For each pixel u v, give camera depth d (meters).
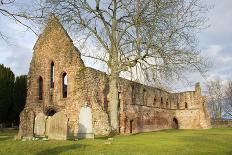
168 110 59.47
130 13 29.70
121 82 43.31
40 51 38.56
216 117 93.81
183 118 62.16
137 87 47.97
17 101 53.69
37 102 37.47
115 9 30.98
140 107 48.19
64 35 37.28
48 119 25.47
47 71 37.56
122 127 42.28
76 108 34.78
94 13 30.92
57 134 23.81
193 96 62.00
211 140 25.02
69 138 25.27
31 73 38.50
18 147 16.91
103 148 17.53
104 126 33.91
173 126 61.66
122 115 42.56
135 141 22.27
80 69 35.50
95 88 36.50
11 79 54.16
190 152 16.92
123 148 17.70
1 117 52.00
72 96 35.38
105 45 30.98
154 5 28.16
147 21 28.39
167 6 28.14
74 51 36.38
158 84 29.53
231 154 16.98
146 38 28.69
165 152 16.64
